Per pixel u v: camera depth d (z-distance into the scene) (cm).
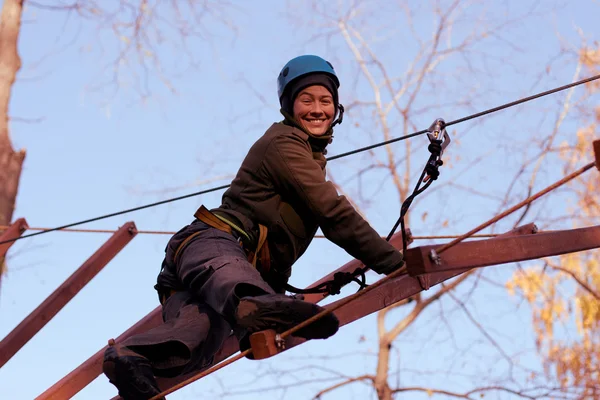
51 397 720
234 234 609
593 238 586
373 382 1677
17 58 1395
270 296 530
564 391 1530
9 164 1333
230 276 552
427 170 573
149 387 546
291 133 619
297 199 613
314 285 776
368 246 594
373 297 659
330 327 539
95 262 941
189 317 584
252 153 621
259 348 525
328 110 636
